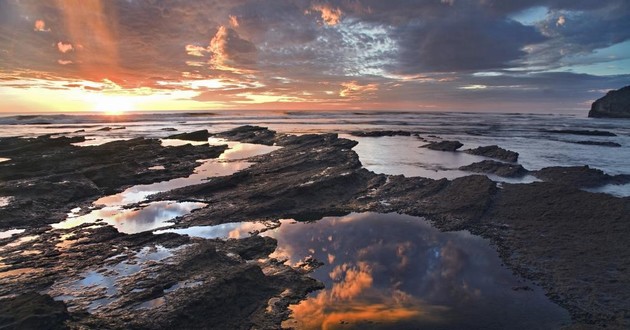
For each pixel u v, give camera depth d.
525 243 13.88
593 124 83.38
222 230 15.84
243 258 12.89
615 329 8.90
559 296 10.45
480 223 16.14
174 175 26.06
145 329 8.15
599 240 13.40
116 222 16.77
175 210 18.45
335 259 13.05
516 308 10.00
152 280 10.42
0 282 10.60
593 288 10.61
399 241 14.66
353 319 9.48
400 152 37.41
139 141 35.44
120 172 24.70
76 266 11.64
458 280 11.55
